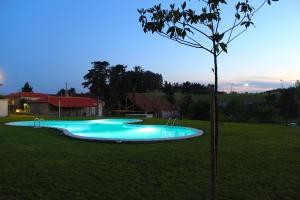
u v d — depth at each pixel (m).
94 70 59.97
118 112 45.72
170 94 50.53
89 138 12.20
